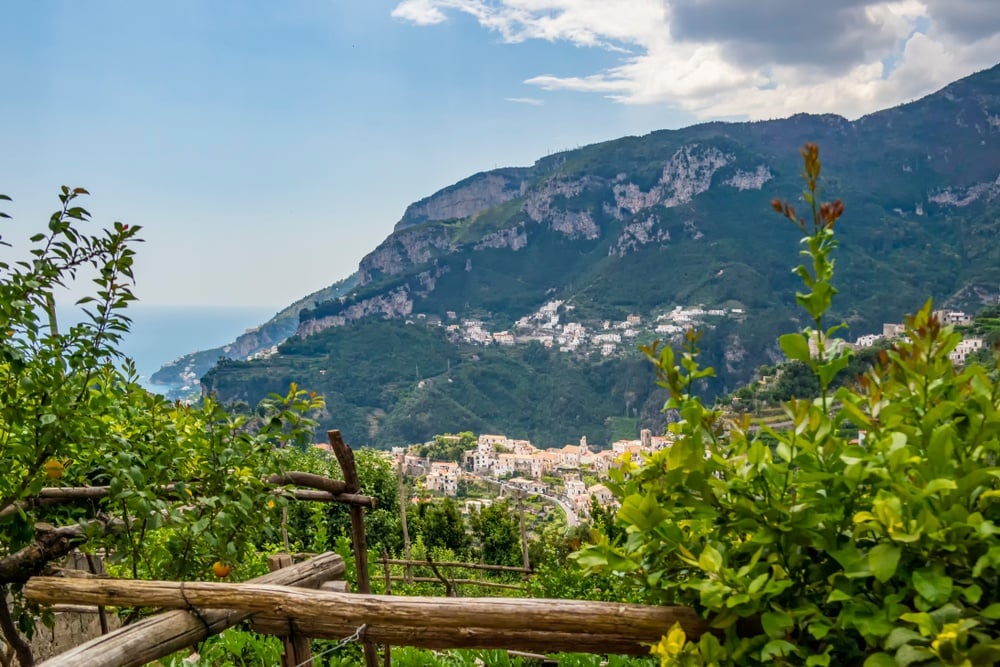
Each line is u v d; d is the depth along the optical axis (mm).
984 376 2049
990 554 1755
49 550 3596
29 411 3420
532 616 2410
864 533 1997
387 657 4910
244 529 4059
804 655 1949
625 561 2277
